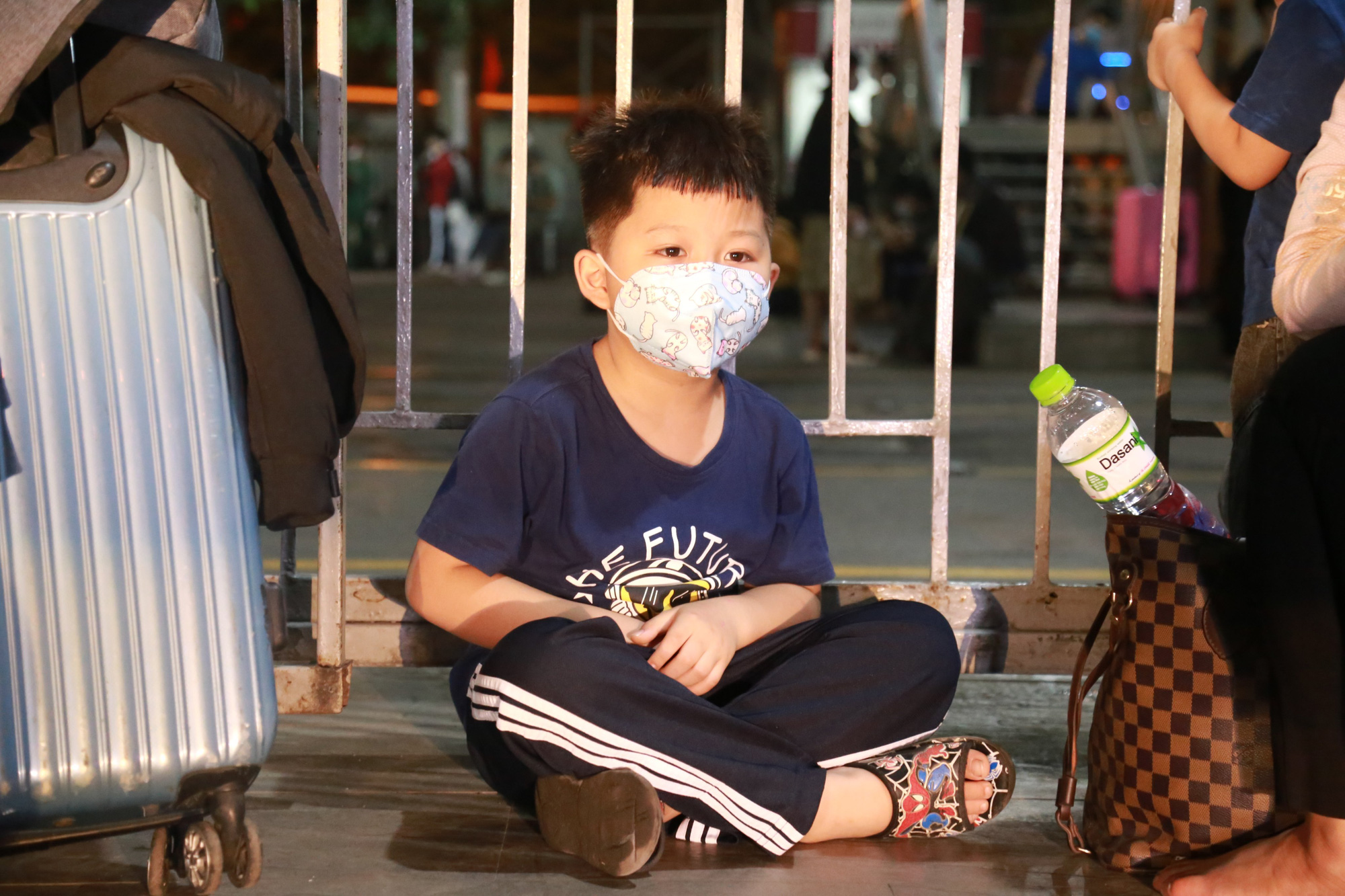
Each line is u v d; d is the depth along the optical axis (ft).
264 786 6.71
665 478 6.35
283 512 5.20
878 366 29.58
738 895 5.55
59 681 4.69
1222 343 29.30
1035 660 8.02
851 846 6.13
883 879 5.76
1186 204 33.73
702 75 69.92
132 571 4.76
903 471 18.97
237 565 4.89
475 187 70.90
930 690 6.19
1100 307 34.88
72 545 4.70
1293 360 5.34
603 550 6.33
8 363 4.65
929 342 29.60
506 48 72.18
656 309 6.01
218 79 5.07
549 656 5.64
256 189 5.15
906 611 6.28
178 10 5.42
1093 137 38.75
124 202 4.77
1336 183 5.48
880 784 6.09
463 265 60.75
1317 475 5.16
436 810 6.45
